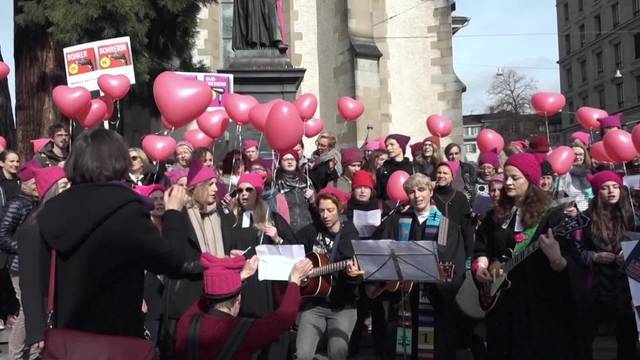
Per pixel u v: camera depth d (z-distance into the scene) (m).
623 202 5.35
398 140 8.75
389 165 8.69
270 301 5.30
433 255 4.70
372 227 6.52
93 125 7.32
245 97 7.11
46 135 11.82
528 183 4.75
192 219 5.20
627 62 51.53
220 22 17.98
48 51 11.83
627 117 51.50
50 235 2.90
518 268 4.70
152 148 7.38
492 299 4.74
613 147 7.12
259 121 6.54
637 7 50.25
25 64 11.94
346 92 18.25
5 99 12.30
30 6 10.62
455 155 9.33
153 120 14.90
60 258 2.95
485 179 7.94
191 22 12.12
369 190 6.81
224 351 3.17
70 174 3.03
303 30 19.67
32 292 3.70
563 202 5.39
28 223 3.87
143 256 2.93
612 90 53.69
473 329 5.88
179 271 3.14
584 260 5.31
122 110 14.84
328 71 19.03
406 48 19.91
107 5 10.15
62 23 10.12
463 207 6.45
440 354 5.43
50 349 2.79
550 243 4.34
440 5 19.95
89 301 2.88
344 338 5.21
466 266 5.72
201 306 3.41
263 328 3.25
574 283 4.45
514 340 4.66
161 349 5.14
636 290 4.44
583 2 57.97
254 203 5.57
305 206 7.25
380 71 19.66
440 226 5.60
